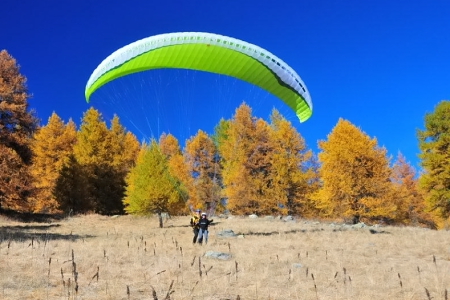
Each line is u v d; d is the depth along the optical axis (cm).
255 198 3503
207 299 754
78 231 2370
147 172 2834
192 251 1315
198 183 4062
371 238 1788
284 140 3544
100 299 726
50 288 782
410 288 884
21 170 2783
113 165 4197
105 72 1355
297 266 1094
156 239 1742
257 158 3669
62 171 3697
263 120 3834
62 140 3938
